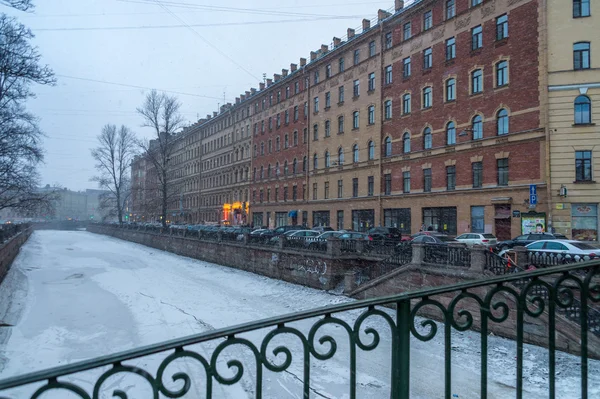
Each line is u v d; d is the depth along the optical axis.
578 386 9.41
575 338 11.20
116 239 68.69
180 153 89.00
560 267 2.94
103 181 68.56
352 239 22.59
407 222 34.69
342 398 9.51
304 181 48.44
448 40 31.94
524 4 26.69
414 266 16.86
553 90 25.30
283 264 25.94
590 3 25.11
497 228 27.67
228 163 67.69
